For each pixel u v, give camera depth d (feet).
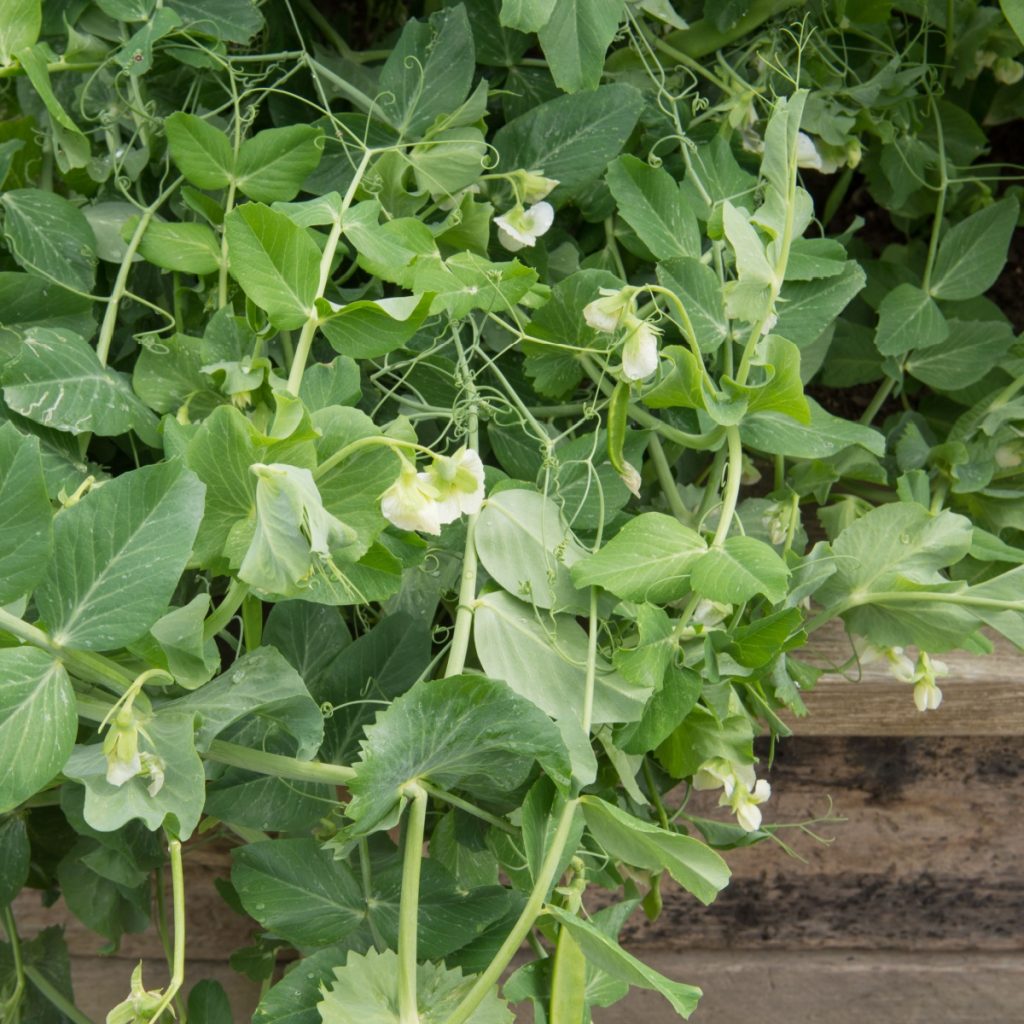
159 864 3.45
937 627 3.39
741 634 3.17
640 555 3.13
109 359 3.47
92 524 2.84
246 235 2.96
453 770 3.04
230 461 2.88
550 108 3.42
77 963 4.37
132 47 3.29
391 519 2.93
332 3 4.00
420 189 3.42
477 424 3.36
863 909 4.34
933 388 3.97
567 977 3.10
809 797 4.23
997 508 3.74
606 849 3.08
